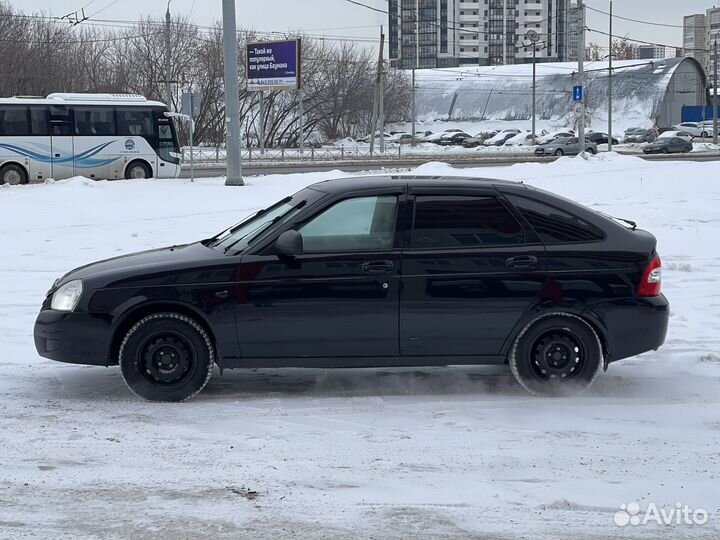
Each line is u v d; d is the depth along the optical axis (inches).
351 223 283.4
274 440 241.1
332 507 194.5
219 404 276.8
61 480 210.7
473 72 4426.7
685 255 572.1
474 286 280.5
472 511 192.9
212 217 784.9
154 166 1360.7
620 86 3973.9
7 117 1289.4
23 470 217.5
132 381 277.4
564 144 2260.1
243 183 1095.0
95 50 2849.4
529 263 281.9
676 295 449.1
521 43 6146.7
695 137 3363.7
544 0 6156.5
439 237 283.4
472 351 284.0
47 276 511.2
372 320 278.8
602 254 285.3
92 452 231.0
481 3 6072.8
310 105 3314.5
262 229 288.0
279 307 276.2
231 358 278.2
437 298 279.4
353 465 221.8
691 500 201.0
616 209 797.2
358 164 1765.5
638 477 215.2
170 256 291.0
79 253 590.6
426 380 309.7
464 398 285.7
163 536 178.5
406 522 186.5
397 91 3897.6
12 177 1295.5
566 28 6225.4
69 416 263.4
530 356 285.1
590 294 283.3
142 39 2891.2
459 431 249.8
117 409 271.0
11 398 282.4
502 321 282.4
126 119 1346.0
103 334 275.1
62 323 275.9
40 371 315.3
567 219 288.5
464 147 3061.0
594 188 1010.7
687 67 3961.6
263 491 204.1
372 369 325.1
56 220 773.9
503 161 1900.8
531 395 287.3
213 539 177.3
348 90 3385.8
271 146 3152.1
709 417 264.1
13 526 183.2
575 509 195.2
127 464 222.1
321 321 277.7
